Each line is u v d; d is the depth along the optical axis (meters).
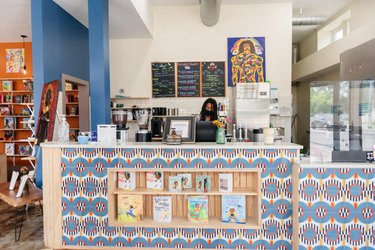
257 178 2.57
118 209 2.74
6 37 6.22
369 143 2.42
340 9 5.78
